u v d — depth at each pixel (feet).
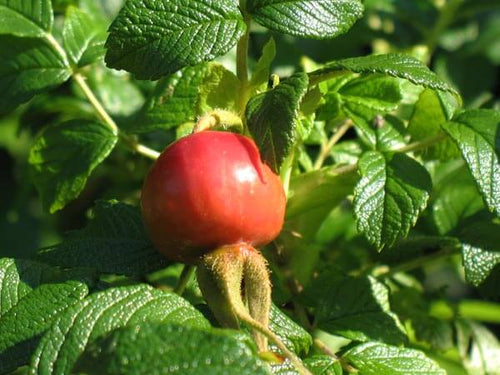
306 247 0.74
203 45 0.61
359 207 0.67
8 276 0.61
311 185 0.72
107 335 0.50
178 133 0.74
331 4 0.64
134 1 0.61
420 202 0.67
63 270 0.62
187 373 0.48
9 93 0.79
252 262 0.58
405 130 0.77
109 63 0.61
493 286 0.73
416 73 0.62
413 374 0.63
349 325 0.70
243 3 0.65
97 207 0.69
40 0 0.79
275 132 0.57
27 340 0.57
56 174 0.78
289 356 0.54
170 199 0.57
